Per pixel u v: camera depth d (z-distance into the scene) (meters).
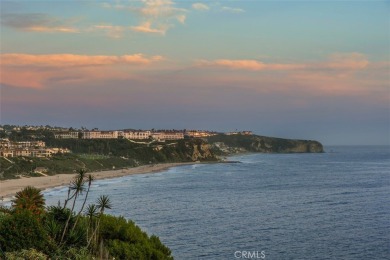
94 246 35.94
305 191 143.62
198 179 196.12
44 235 33.59
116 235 39.38
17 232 32.47
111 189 152.88
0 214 38.03
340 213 96.56
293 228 79.56
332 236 72.56
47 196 128.62
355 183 169.00
